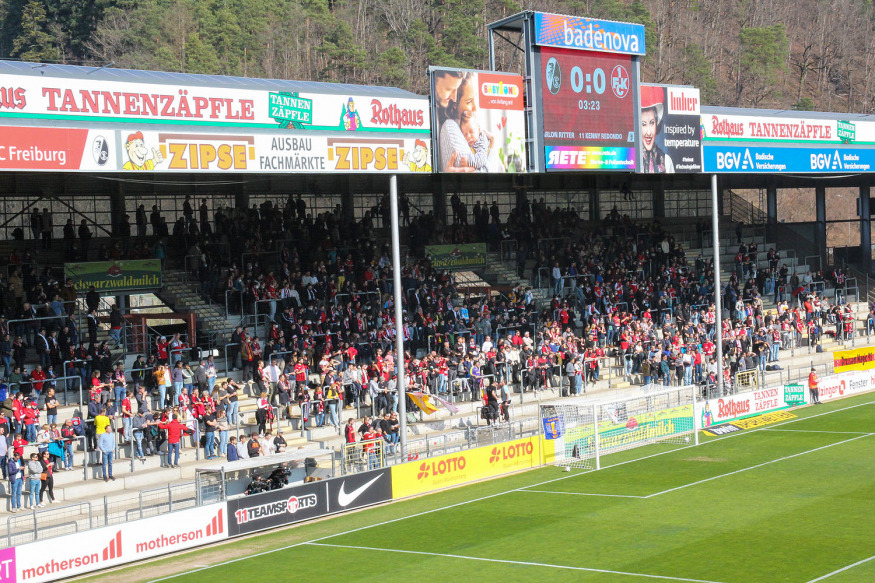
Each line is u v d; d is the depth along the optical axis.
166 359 39.19
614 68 44.22
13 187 44.81
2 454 30.61
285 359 41.94
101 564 25.52
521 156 41.94
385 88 43.59
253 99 35.00
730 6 170.50
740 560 23.91
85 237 43.19
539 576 23.52
